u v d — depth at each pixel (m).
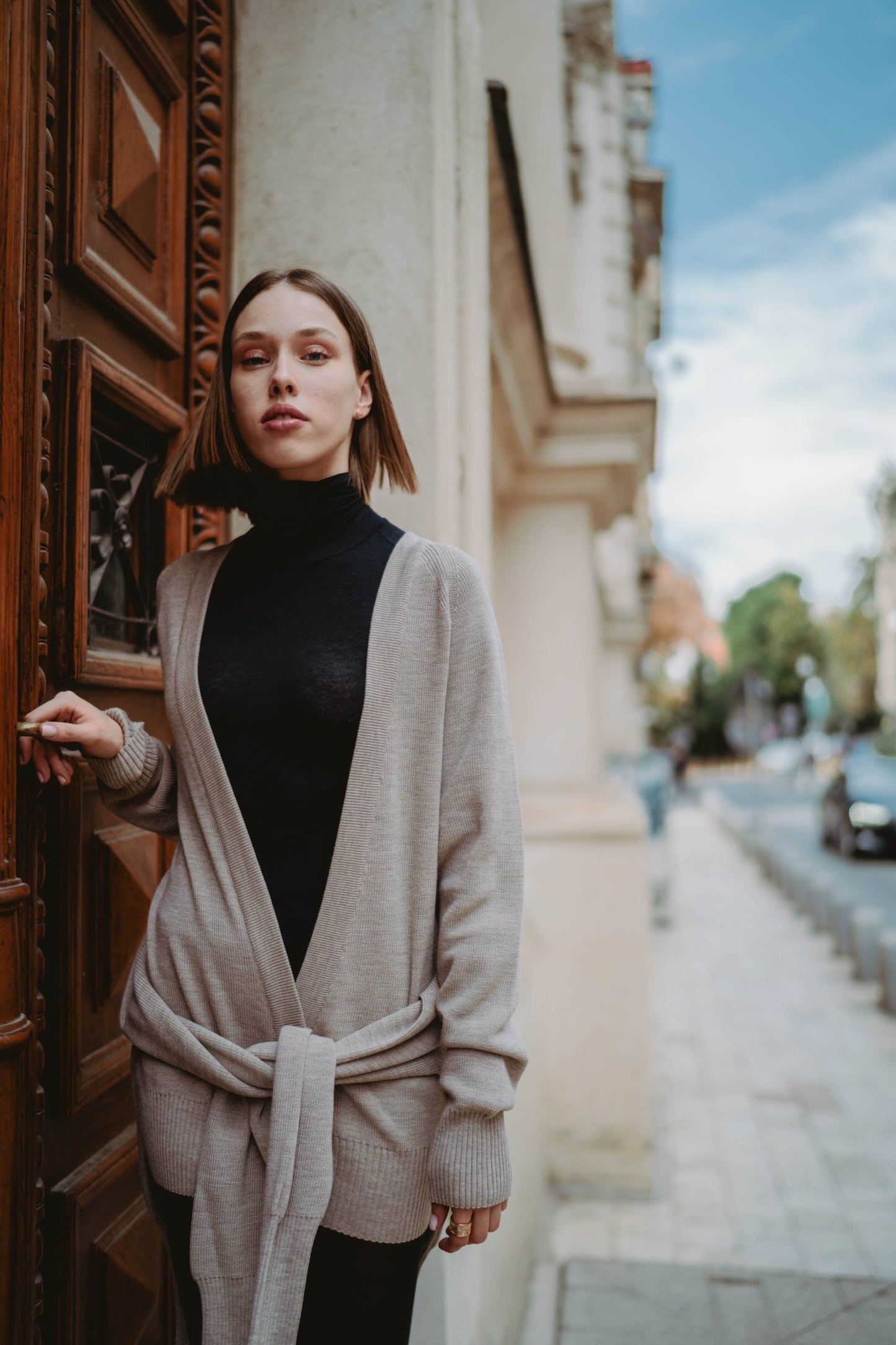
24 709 1.18
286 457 1.15
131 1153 1.56
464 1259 1.82
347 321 1.22
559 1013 3.58
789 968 7.15
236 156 2.03
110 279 1.51
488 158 2.35
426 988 1.13
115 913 1.54
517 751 4.49
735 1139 3.99
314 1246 1.09
